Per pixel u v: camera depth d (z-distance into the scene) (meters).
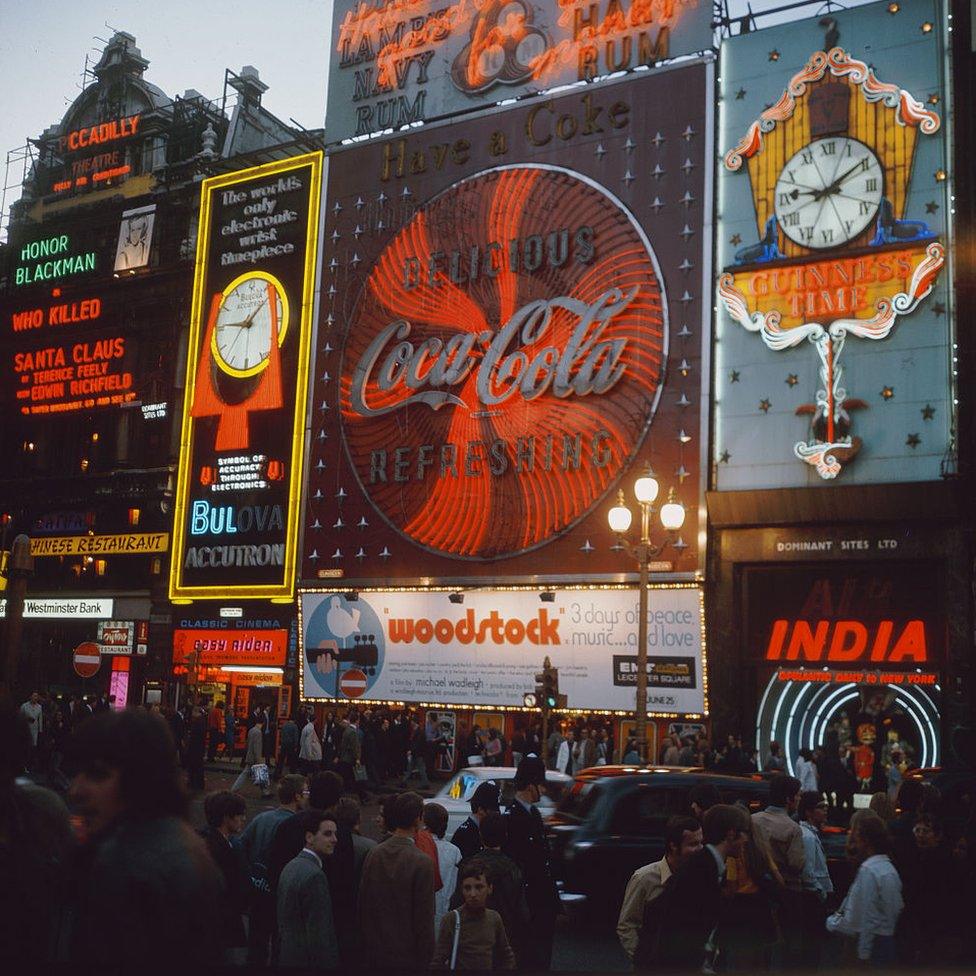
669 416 36.75
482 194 41.81
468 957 7.61
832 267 35.03
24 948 3.62
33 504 53.12
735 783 14.98
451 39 43.81
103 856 3.35
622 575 36.75
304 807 9.71
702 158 37.72
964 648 31.84
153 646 48.34
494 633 39.06
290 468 44.84
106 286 53.44
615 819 14.54
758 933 7.45
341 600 42.59
